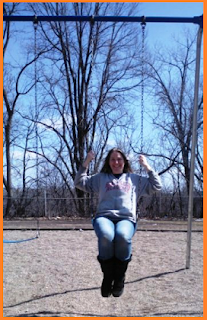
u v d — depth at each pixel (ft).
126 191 12.44
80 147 55.72
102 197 12.54
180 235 29.53
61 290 15.71
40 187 53.67
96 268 19.11
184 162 51.55
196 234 30.09
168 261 20.42
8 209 46.98
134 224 12.20
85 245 25.22
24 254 22.65
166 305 13.66
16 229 33.47
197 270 18.53
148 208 45.47
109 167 13.07
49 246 25.03
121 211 12.15
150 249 23.61
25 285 16.44
